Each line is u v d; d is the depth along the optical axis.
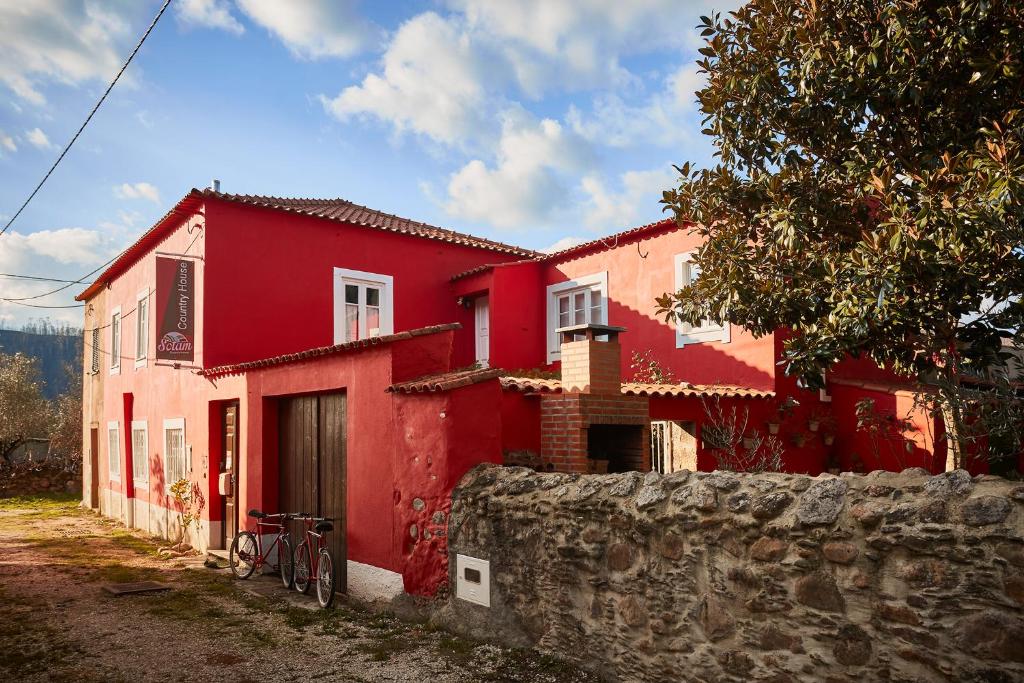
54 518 15.71
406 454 6.32
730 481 4.05
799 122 6.30
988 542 2.90
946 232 4.57
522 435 6.94
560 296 13.59
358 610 6.74
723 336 10.24
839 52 5.73
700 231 6.91
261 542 8.80
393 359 6.60
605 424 6.82
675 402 8.52
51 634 6.20
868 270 4.98
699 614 3.98
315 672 5.05
